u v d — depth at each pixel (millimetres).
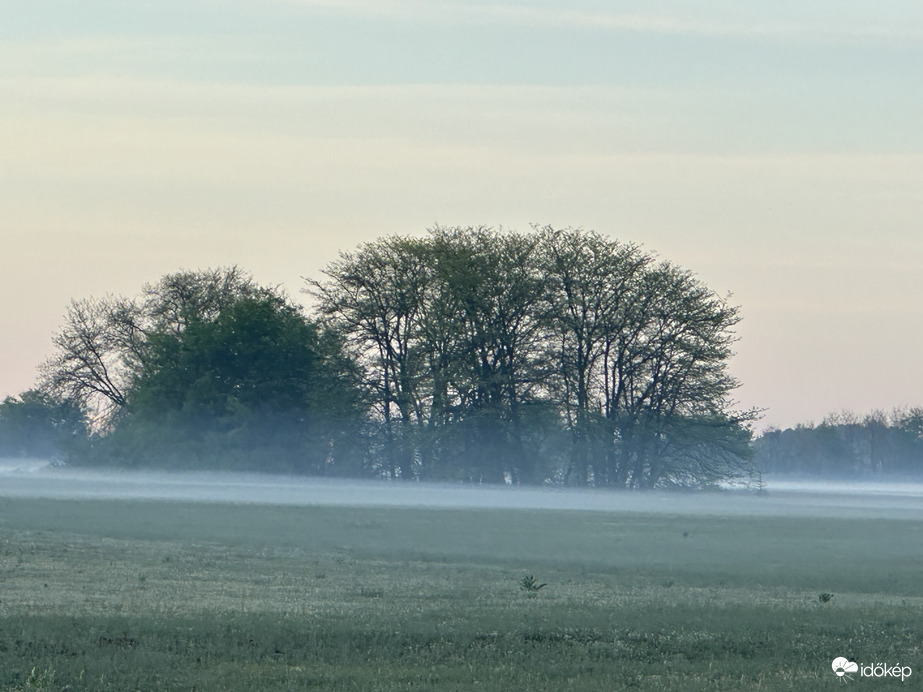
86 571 47469
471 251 137875
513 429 138125
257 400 150875
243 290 179625
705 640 34656
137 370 168500
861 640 35188
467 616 37469
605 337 135125
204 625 34000
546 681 29047
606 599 42719
